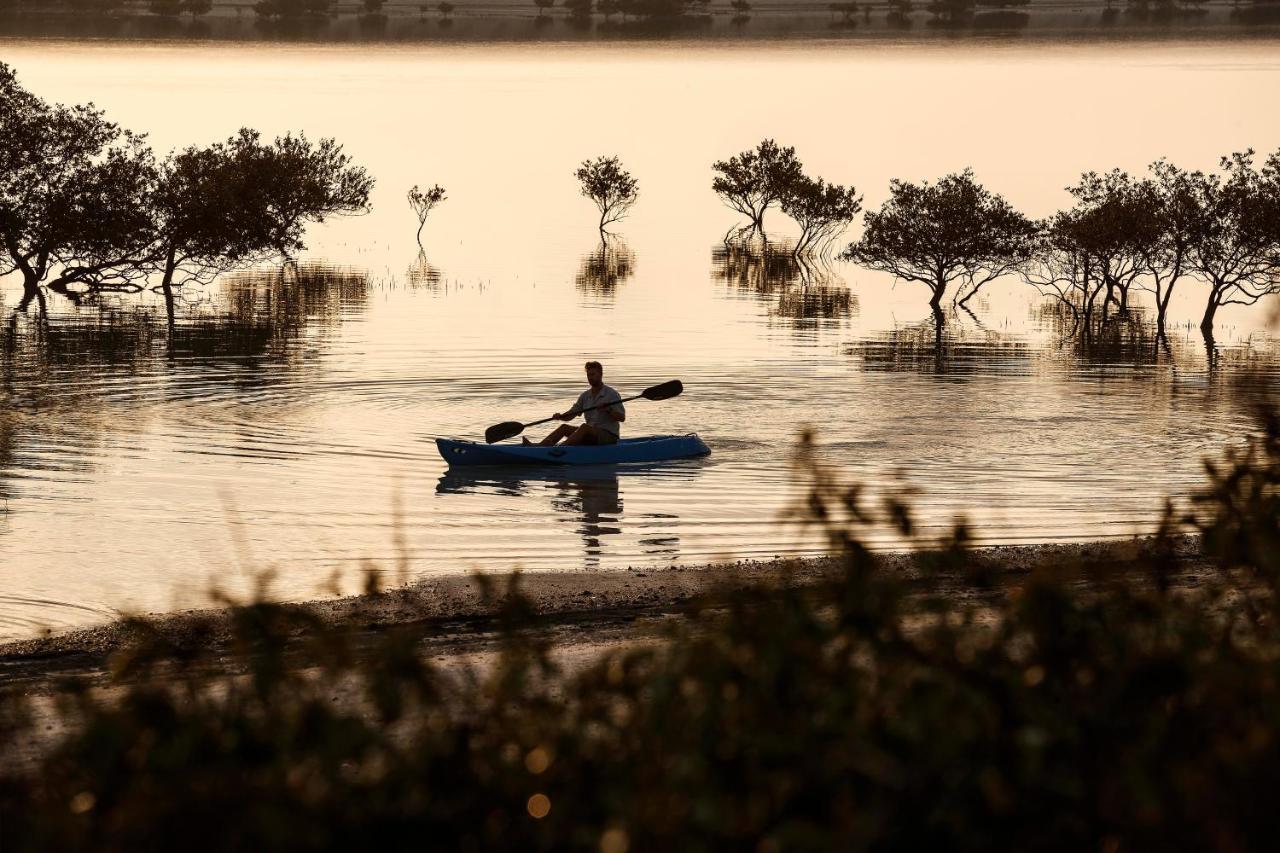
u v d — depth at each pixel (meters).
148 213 183.38
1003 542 59.81
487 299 174.75
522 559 58.28
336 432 87.19
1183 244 162.88
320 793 18.89
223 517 65.75
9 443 82.62
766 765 19.28
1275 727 19.28
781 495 70.31
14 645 44.00
